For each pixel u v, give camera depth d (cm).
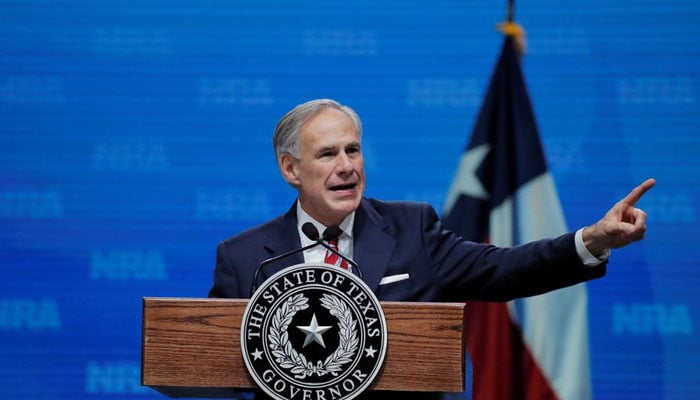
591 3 1373
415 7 1376
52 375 1366
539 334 1204
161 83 1380
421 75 1370
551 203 1236
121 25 1384
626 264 1363
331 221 715
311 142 696
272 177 1373
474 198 1246
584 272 679
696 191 1359
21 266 1371
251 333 605
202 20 1382
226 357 610
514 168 1248
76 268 1374
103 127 1379
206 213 1370
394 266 698
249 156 1374
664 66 1368
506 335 1209
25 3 1384
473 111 1366
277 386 600
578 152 1366
